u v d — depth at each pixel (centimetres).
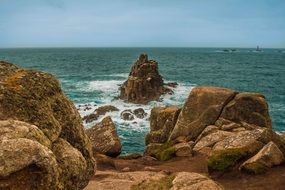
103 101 5716
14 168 708
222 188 1254
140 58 6353
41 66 13288
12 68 1025
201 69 12462
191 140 2659
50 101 998
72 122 1033
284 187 1608
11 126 788
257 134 2084
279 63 16525
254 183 1695
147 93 5841
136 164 2191
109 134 2505
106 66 13512
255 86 7931
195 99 2761
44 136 859
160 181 1381
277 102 5875
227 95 2731
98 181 1546
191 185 1234
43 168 741
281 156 1853
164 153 2347
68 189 895
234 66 14200
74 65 13938
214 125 2653
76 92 6612
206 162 2133
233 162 1878
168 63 15738
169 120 2981
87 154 1047
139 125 4309
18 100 907
